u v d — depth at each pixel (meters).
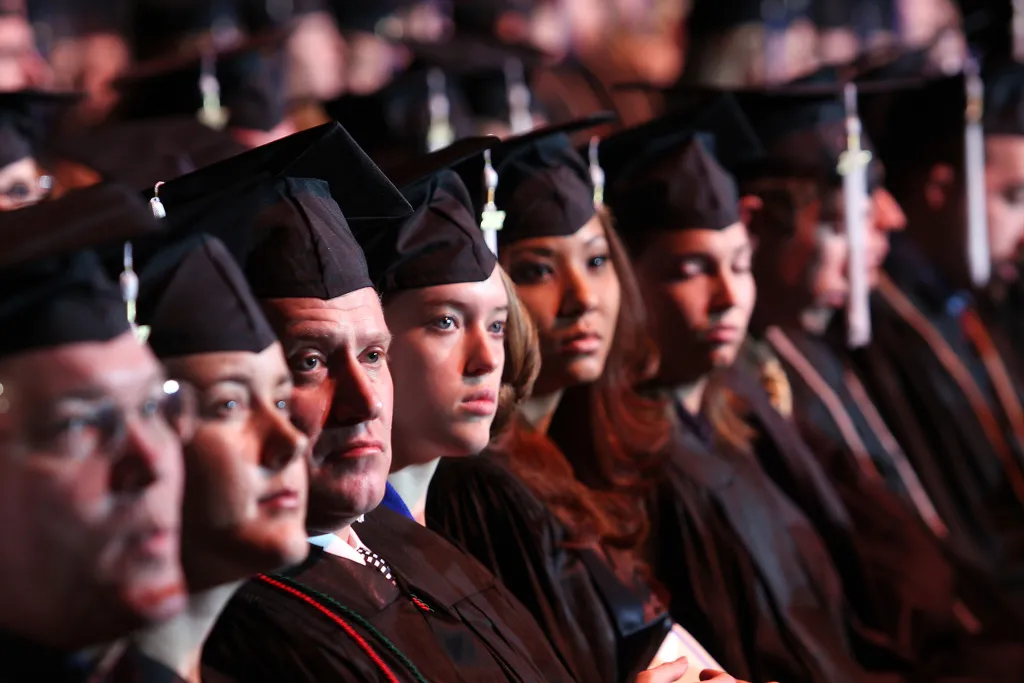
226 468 2.08
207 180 2.51
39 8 7.88
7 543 1.81
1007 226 7.42
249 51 5.95
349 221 2.82
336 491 2.48
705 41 8.50
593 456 4.14
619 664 3.74
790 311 5.59
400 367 3.04
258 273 2.41
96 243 1.90
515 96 6.78
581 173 3.81
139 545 1.86
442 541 3.14
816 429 6.09
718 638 4.39
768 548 4.63
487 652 2.92
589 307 3.73
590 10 10.69
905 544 5.79
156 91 5.93
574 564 3.77
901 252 7.44
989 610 6.09
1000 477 7.38
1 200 4.39
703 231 4.39
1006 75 7.31
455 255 3.05
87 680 1.97
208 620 2.23
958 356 7.41
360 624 2.64
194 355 2.08
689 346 4.46
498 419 3.49
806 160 5.43
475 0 8.88
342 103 6.30
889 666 5.16
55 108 5.08
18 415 1.80
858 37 10.55
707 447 4.78
